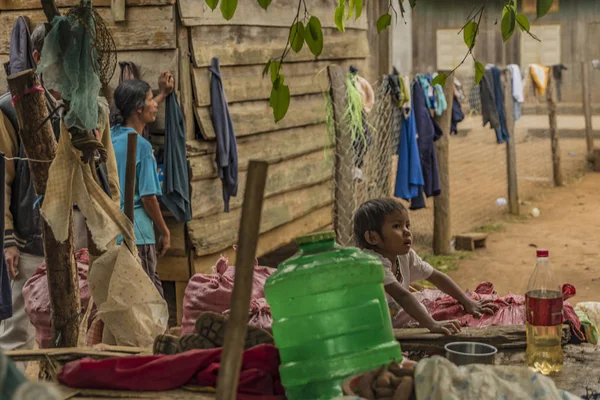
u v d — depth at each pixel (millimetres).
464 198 14344
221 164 7148
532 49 16516
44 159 3955
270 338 2984
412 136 9344
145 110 6121
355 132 8703
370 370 2711
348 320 2840
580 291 9008
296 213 8781
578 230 12117
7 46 7328
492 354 3049
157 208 6184
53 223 3912
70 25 3783
